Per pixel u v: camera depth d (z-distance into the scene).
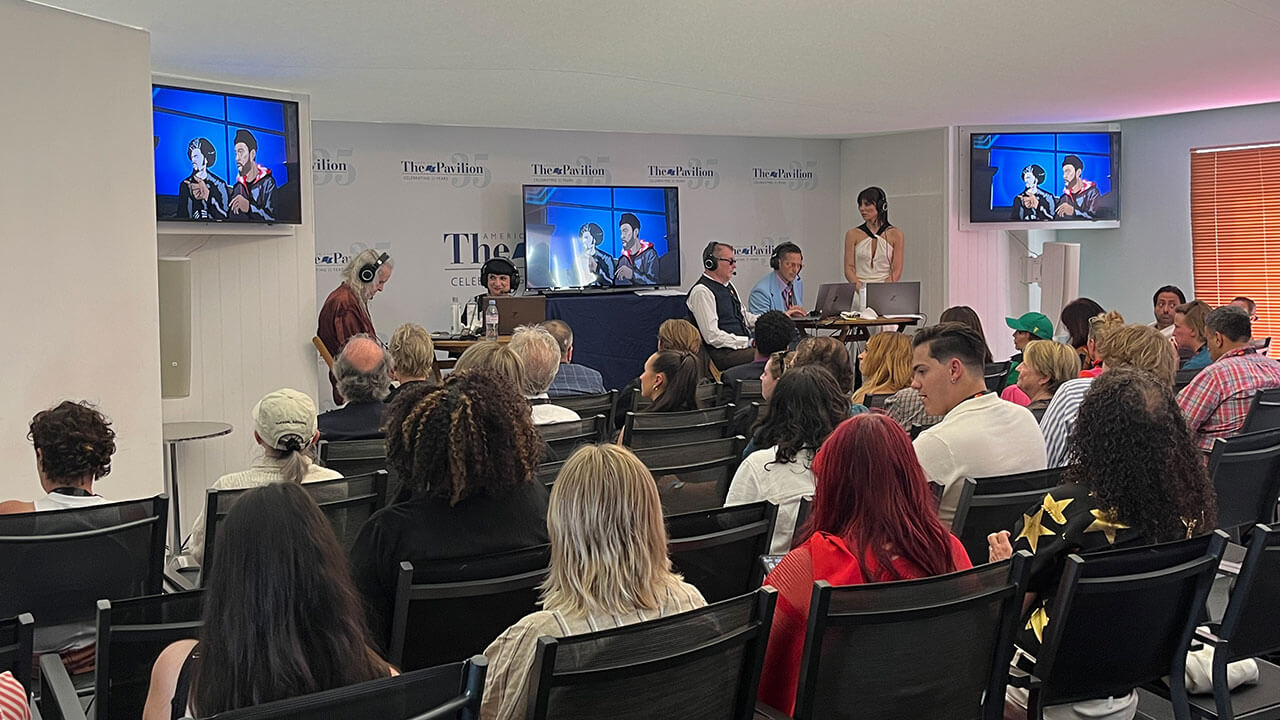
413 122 9.89
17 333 4.68
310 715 1.46
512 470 2.50
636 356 9.95
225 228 7.02
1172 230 11.46
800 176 11.91
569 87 8.03
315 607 1.62
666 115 9.66
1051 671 2.45
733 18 5.94
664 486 3.57
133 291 5.25
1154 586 2.44
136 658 2.02
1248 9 6.04
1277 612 2.61
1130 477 2.55
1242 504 3.81
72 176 4.93
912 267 11.54
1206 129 11.11
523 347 4.67
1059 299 11.28
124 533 2.81
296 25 5.67
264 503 1.64
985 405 3.49
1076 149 11.27
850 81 8.05
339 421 4.24
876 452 2.34
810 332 10.84
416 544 2.40
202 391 7.23
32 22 4.74
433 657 2.46
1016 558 2.32
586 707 1.84
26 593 2.73
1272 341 10.88
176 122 6.58
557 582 2.05
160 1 4.97
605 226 10.77
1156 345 4.58
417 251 10.08
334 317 7.55
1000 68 7.70
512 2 5.42
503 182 10.43
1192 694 2.73
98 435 3.16
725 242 11.62
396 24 5.77
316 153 9.59
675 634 1.89
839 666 2.20
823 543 2.33
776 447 3.29
